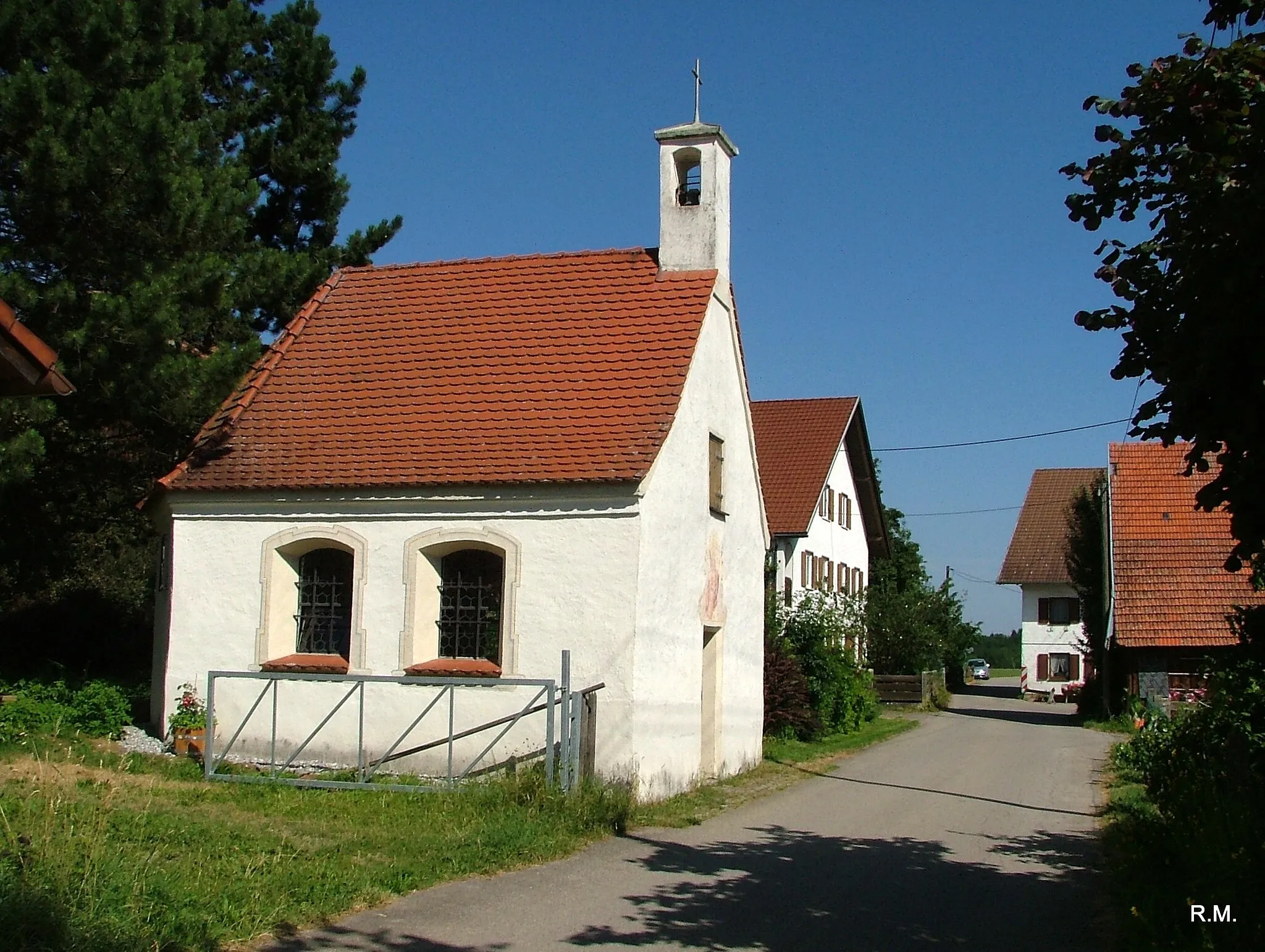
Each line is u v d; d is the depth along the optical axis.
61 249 16.59
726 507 18.81
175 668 16.75
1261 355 6.79
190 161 17.27
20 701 16.31
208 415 18.20
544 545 15.33
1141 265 7.45
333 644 16.53
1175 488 33.34
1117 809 15.19
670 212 18.45
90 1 16.52
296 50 26.98
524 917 8.94
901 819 14.80
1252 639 9.62
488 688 15.27
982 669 79.75
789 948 8.35
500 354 17.70
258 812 12.44
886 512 64.44
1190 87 7.13
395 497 15.92
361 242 26.80
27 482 18.03
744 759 19.70
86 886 7.78
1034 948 8.52
